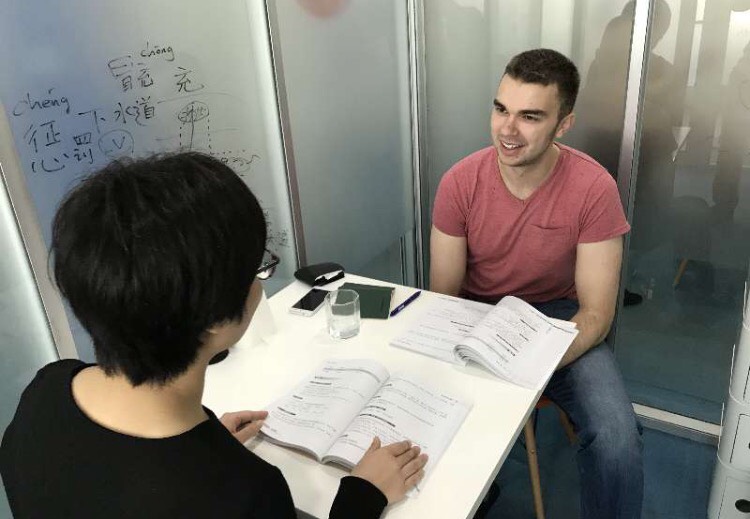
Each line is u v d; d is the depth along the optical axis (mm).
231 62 1577
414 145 2463
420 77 2348
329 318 1391
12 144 1126
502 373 1188
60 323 1269
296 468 1001
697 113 1846
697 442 2027
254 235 600
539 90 1470
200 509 550
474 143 2352
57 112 1191
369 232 2312
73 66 1204
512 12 2059
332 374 1207
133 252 533
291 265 1947
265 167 1767
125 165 596
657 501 1803
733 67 1752
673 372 2240
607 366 1502
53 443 609
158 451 569
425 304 1516
